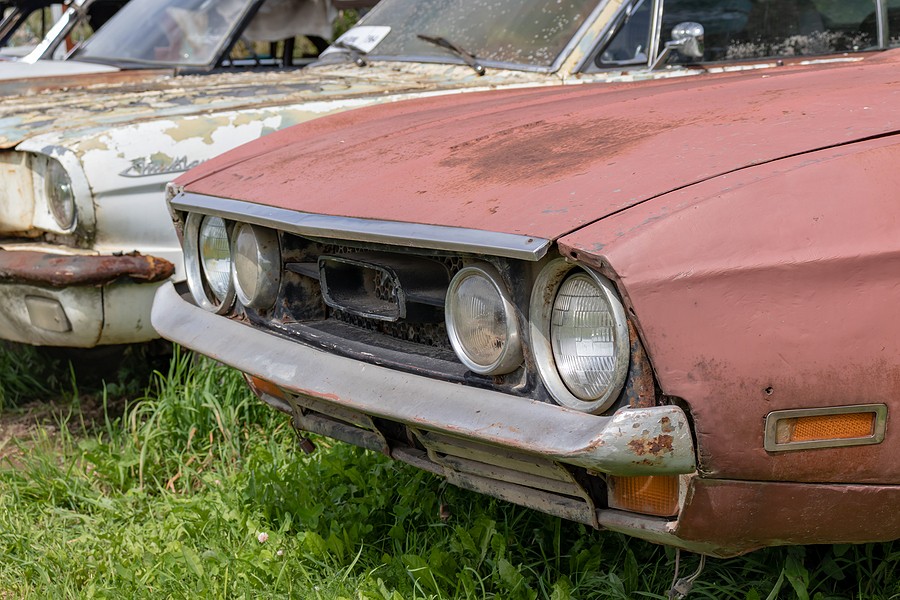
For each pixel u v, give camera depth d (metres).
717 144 1.94
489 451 1.97
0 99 4.34
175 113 3.66
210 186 2.65
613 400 1.68
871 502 1.77
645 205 1.74
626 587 2.27
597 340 1.71
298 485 2.83
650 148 1.99
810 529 1.78
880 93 2.15
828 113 2.03
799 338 1.67
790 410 1.67
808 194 1.74
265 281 2.46
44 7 7.60
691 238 1.66
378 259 2.17
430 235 1.90
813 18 3.73
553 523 2.51
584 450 1.63
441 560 2.36
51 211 3.53
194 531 2.75
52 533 2.87
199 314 2.65
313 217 2.19
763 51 3.80
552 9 4.06
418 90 3.88
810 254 1.69
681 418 1.63
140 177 3.46
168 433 3.36
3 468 3.31
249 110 3.67
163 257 3.52
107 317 3.46
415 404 1.92
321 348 2.27
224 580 2.43
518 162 2.11
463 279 1.92
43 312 3.49
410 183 2.17
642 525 1.78
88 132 3.48
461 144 2.35
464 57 4.12
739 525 1.73
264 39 6.29
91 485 3.15
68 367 4.17
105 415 3.61
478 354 1.91
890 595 2.20
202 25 5.67
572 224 1.74
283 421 3.40
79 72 5.28
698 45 3.58
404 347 2.16
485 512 2.61
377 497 2.71
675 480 1.73
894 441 1.73
